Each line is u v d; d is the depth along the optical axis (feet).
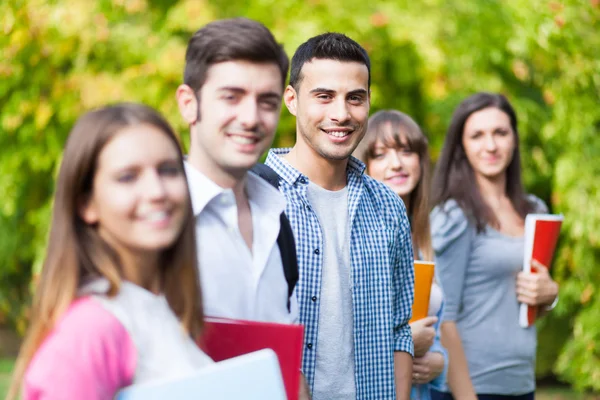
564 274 30.60
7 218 32.94
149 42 28.63
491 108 16.07
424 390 13.67
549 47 28.27
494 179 16.20
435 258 15.37
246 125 7.75
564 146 29.91
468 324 15.40
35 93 28.81
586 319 29.19
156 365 6.42
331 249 10.91
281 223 8.92
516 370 15.40
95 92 27.55
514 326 15.42
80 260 6.45
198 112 7.98
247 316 8.39
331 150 10.93
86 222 6.58
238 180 8.33
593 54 28.68
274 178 9.91
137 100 27.55
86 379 5.95
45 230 29.73
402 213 11.84
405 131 14.23
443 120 29.94
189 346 6.83
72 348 5.99
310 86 10.96
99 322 6.14
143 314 6.49
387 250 11.40
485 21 30.32
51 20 27.76
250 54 7.72
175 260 7.01
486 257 15.31
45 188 31.81
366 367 11.00
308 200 10.97
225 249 8.25
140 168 6.47
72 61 29.63
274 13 28.12
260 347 7.86
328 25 27.76
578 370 29.48
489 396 15.26
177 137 6.81
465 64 29.99
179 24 28.66
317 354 10.66
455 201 15.64
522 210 16.39
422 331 12.80
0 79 28.63
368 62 11.28
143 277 6.77
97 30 27.76
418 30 28.32
